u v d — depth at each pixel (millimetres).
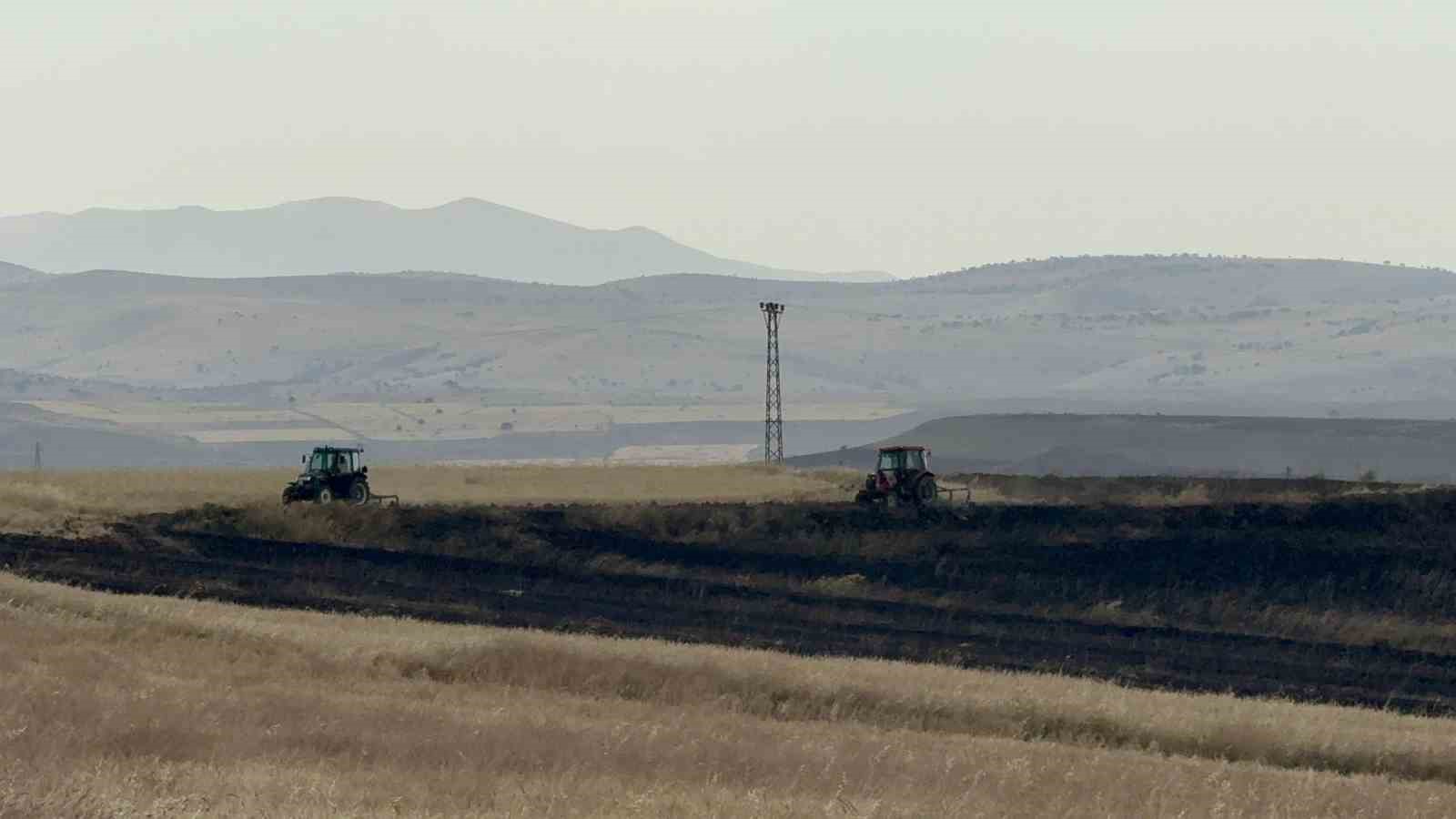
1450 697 189000
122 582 196500
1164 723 139750
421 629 167875
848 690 144250
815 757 103125
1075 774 104375
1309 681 192375
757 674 146875
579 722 114125
